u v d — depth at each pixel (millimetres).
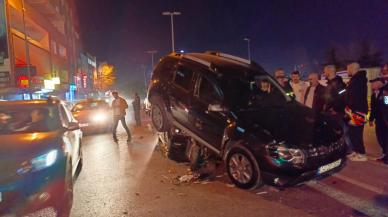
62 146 4949
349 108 7281
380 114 7141
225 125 6270
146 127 16391
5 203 4199
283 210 4969
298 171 5258
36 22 42219
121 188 6285
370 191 5641
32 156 4492
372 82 7441
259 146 5520
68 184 5008
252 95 6727
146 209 5211
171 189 6082
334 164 5676
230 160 6043
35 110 5941
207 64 7102
